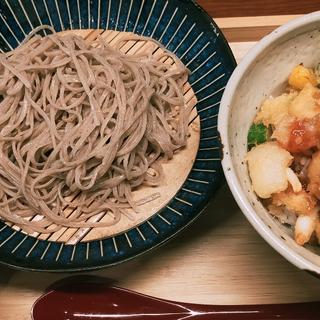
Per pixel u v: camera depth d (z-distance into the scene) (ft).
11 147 0.93
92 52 0.96
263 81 0.74
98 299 0.84
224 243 0.87
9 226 0.90
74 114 0.93
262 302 0.84
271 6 1.00
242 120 0.72
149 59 0.99
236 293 0.84
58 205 0.93
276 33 0.69
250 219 0.62
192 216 0.82
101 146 0.90
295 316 0.82
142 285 0.86
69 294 0.85
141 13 1.01
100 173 0.90
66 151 0.91
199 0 1.01
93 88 0.93
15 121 0.93
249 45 1.01
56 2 1.02
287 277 0.84
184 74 0.99
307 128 0.67
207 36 0.96
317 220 0.67
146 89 0.94
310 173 0.66
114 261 0.80
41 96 0.95
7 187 0.93
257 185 0.67
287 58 0.74
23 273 0.86
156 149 0.95
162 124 0.96
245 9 1.01
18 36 1.02
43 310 0.84
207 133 0.93
